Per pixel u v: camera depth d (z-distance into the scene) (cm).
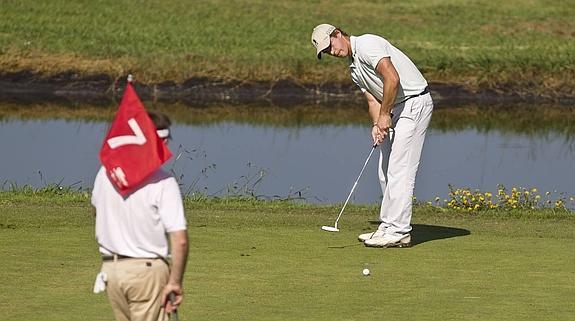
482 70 9456
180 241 1878
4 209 3922
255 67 9306
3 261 3031
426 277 2953
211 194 4862
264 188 5281
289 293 2736
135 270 1897
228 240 3422
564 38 11094
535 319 2505
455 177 5772
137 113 1909
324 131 7506
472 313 2556
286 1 12569
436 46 10406
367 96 3462
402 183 3366
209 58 9494
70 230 3519
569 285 2877
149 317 1923
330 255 3231
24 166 5753
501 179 5738
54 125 7444
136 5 11719
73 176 5462
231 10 11831
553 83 9419
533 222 3988
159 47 9938
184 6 11862
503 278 2953
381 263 3131
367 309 2581
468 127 7944
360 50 3316
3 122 7569
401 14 12188
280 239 3466
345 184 5497
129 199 1888
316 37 3366
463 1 12962
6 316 2458
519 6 12744
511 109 9031
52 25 10575
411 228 3541
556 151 6812
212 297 2677
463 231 3728
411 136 3347
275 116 8319
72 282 2800
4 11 10975
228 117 8188
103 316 2470
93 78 9150
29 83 9100
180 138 6981
